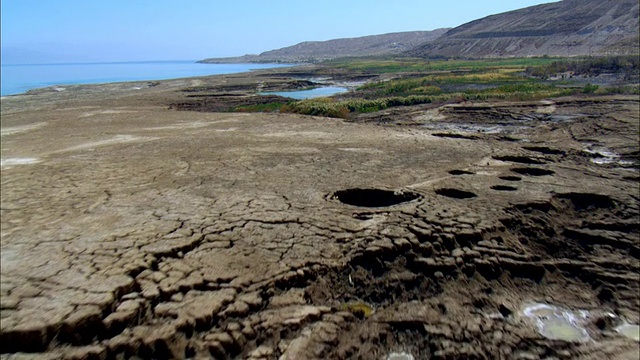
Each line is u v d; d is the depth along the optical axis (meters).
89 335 4.91
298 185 9.81
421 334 5.53
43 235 7.25
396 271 6.50
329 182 10.03
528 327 5.73
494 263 6.72
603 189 9.50
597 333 5.69
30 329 4.74
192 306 5.33
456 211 8.05
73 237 7.10
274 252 6.58
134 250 6.50
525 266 6.79
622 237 7.67
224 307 5.39
